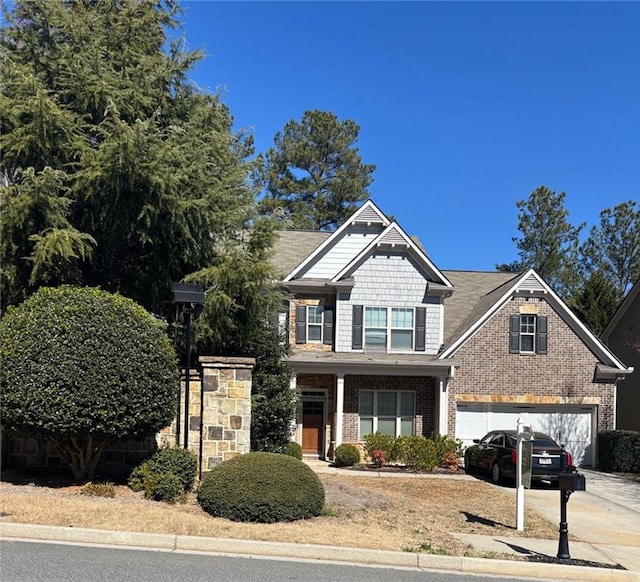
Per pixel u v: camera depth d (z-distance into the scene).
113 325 10.48
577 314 34.22
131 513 9.33
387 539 9.32
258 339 16.81
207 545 8.38
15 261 13.23
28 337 10.18
